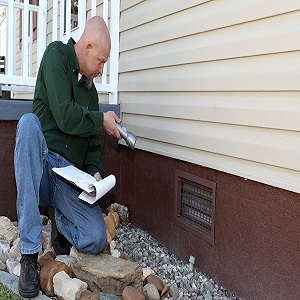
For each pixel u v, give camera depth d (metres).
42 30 3.91
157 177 3.27
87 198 2.32
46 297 2.13
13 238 2.85
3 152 3.25
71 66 2.47
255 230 2.24
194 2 2.69
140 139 3.50
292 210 2.01
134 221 3.66
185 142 2.85
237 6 2.31
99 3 4.34
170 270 2.78
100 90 3.74
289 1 1.97
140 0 3.41
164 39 3.07
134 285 2.31
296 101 1.95
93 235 2.39
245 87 2.26
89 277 2.24
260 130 2.18
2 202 3.29
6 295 2.11
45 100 2.48
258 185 2.22
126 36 3.68
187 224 2.88
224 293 2.46
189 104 2.78
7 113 3.19
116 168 3.87
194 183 2.82
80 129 2.40
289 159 2.00
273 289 2.13
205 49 2.59
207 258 2.68
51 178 2.46
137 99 3.53
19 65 7.75
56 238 2.68
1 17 10.21
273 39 2.07
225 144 2.44
